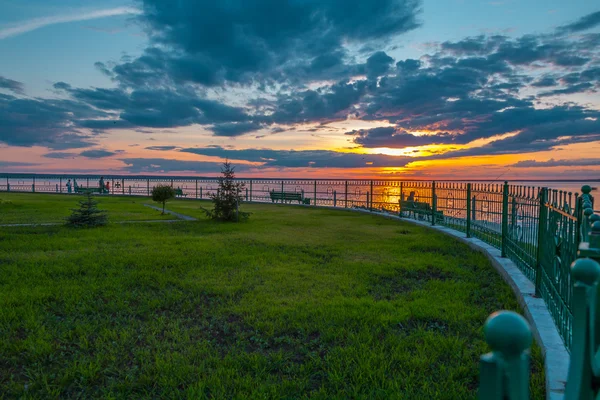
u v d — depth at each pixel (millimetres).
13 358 4012
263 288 6461
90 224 13773
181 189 33688
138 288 6516
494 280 6926
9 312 5234
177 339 4492
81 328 4754
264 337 4555
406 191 16859
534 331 4410
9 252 9289
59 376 3676
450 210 12859
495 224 9117
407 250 9609
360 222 15859
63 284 6617
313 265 8125
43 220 15758
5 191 41656
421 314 5113
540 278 5387
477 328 4711
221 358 4078
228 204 16047
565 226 4031
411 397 3264
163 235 12180
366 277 7137
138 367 3889
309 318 5105
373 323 4852
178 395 3367
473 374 3652
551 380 3217
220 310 5426
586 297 1229
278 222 15805
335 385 3480
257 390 3418
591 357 1218
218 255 8969
